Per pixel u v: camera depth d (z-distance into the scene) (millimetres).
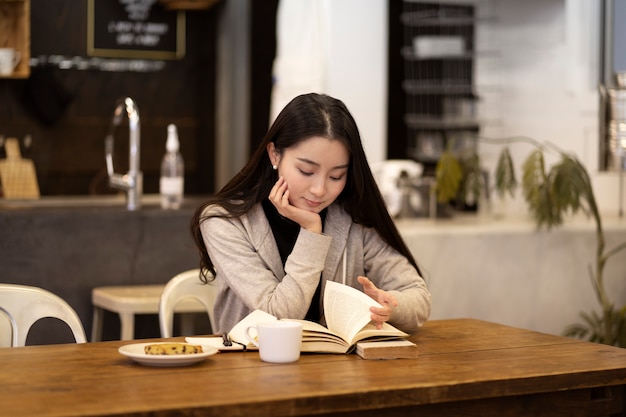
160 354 1732
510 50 5172
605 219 4344
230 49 5824
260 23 5723
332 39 5461
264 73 5750
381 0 5516
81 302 3486
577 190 3775
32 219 3402
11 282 3383
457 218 4438
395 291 2115
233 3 5738
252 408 1463
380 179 4555
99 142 5828
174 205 3814
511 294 3930
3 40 5094
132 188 3676
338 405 1531
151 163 5965
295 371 1694
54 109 5652
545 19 4910
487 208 4461
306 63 5430
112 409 1396
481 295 3887
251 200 2143
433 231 3816
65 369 1693
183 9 5848
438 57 5492
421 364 1786
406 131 5688
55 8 5684
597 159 4574
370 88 5535
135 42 5879
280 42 5434
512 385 1687
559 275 3992
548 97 4895
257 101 5750
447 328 2234
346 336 1877
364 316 1892
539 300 3973
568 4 4766
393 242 2271
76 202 4027
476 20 5285
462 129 5473
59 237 3443
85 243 3484
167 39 5945
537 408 1769
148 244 3582
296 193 2043
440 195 4129
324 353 1874
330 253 2211
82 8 5750
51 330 3443
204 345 1816
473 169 4258
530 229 3955
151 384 1571
